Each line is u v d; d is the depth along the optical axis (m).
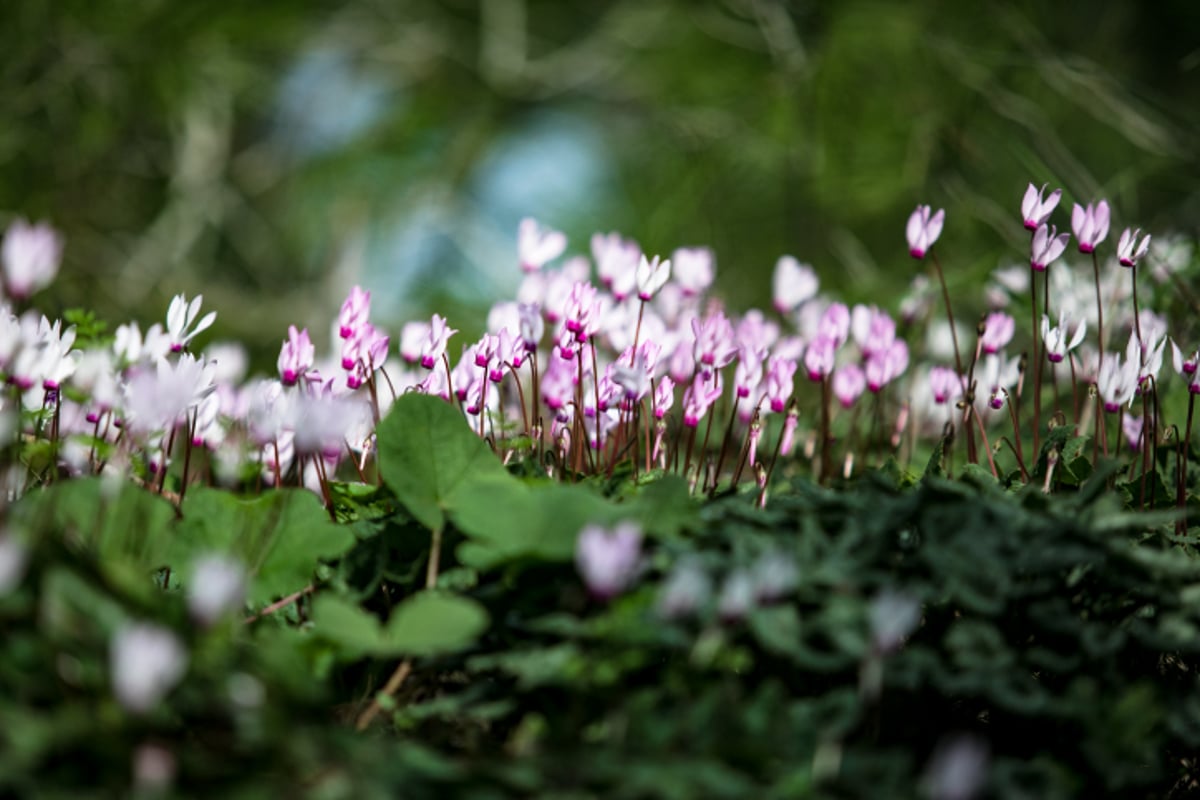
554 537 1.17
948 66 3.18
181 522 1.22
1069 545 1.16
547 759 1.08
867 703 1.17
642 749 1.09
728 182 3.93
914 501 1.19
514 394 1.50
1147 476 1.35
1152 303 1.60
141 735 1.07
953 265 2.50
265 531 1.22
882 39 3.23
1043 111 3.23
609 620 1.12
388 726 1.19
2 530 1.11
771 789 1.07
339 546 1.21
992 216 2.48
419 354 1.38
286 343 1.29
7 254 1.16
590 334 1.30
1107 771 1.12
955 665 1.15
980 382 1.56
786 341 1.47
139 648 1.03
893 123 3.23
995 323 1.40
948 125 3.10
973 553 1.16
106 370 1.34
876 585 1.16
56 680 1.08
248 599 1.22
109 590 1.11
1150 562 1.17
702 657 1.11
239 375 1.46
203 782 1.06
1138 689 1.14
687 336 1.40
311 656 1.17
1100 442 1.49
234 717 1.08
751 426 1.35
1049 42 3.27
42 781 1.05
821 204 3.39
